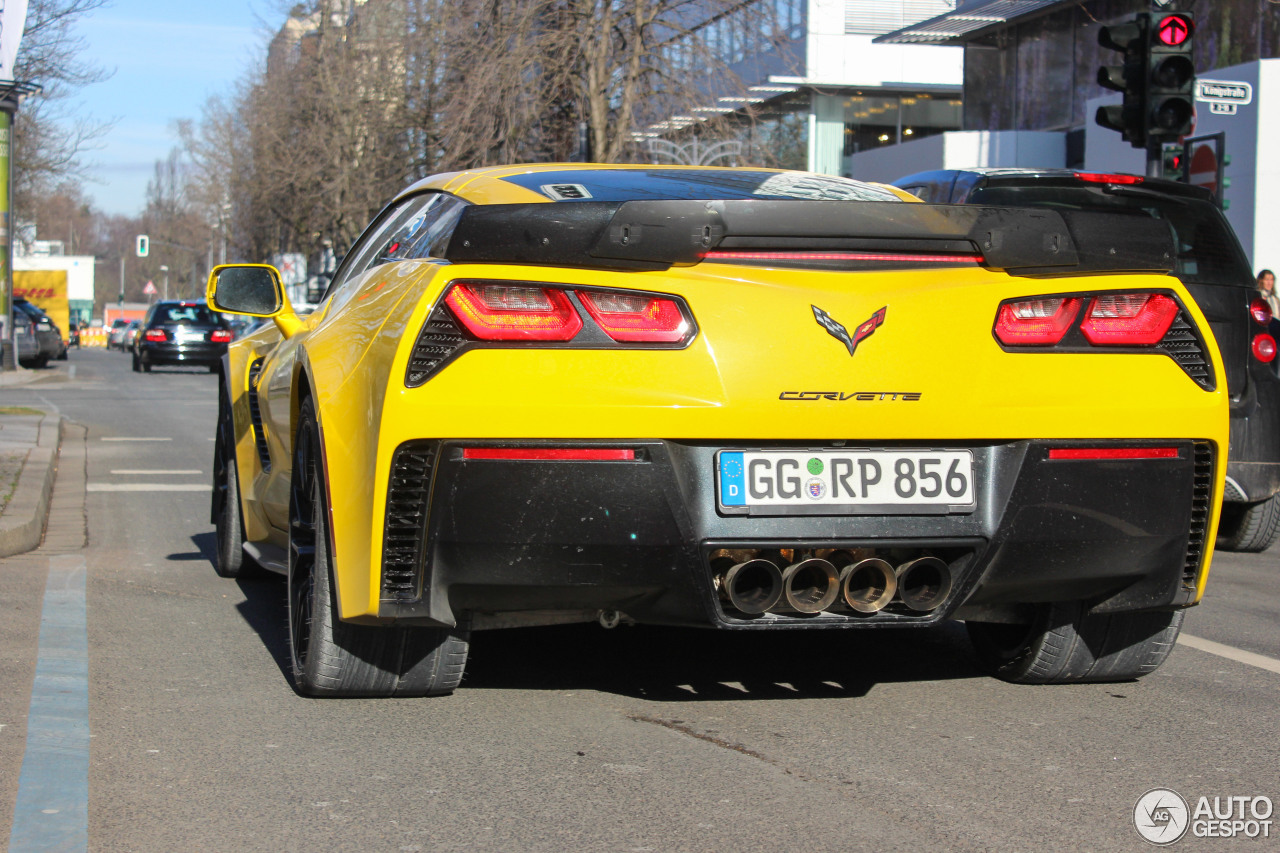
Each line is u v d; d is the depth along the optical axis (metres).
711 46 22.19
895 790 3.15
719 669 4.30
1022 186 7.03
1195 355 3.52
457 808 3.01
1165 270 3.51
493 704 3.85
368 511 3.27
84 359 44.97
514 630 4.81
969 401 3.29
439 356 3.19
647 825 2.92
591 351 3.18
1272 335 7.11
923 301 3.30
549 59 22.11
